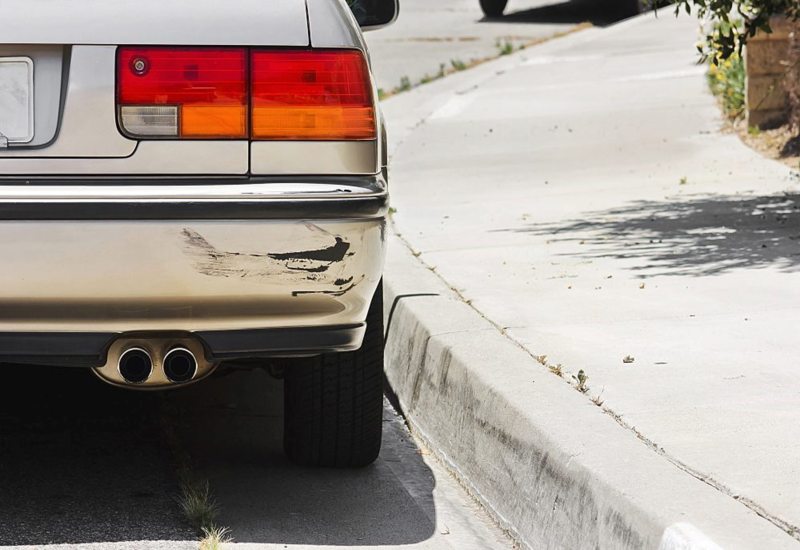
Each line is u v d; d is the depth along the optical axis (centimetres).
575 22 2450
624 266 677
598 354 502
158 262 373
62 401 538
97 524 401
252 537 397
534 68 1759
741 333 530
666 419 417
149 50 379
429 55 2114
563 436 390
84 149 377
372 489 450
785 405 430
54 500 423
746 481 357
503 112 1404
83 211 368
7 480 442
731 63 1234
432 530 412
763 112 1152
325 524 412
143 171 379
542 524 384
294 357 436
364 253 388
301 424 452
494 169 1090
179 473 452
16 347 379
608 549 343
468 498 446
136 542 386
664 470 360
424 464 484
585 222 822
